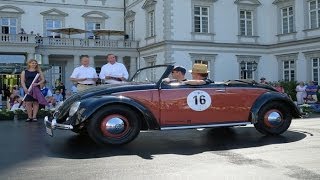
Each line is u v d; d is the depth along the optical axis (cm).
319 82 2934
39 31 3569
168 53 3052
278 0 3269
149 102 666
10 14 3478
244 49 3291
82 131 727
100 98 640
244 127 870
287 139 711
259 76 3344
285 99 752
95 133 638
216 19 3206
